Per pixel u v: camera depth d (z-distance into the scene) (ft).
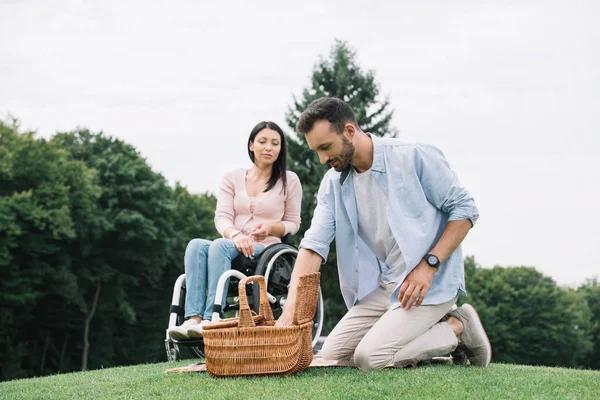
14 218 67.05
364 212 11.99
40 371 78.54
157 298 89.76
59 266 73.82
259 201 15.44
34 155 73.61
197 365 12.07
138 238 81.87
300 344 10.44
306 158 74.54
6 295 68.74
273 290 14.78
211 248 13.99
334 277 67.51
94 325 81.66
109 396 9.30
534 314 126.11
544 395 8.23
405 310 11.35
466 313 11.91
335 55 79.05
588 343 132.67
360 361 11.20
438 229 11.73
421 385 9.06
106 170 83.30
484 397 8.11
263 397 8.45
